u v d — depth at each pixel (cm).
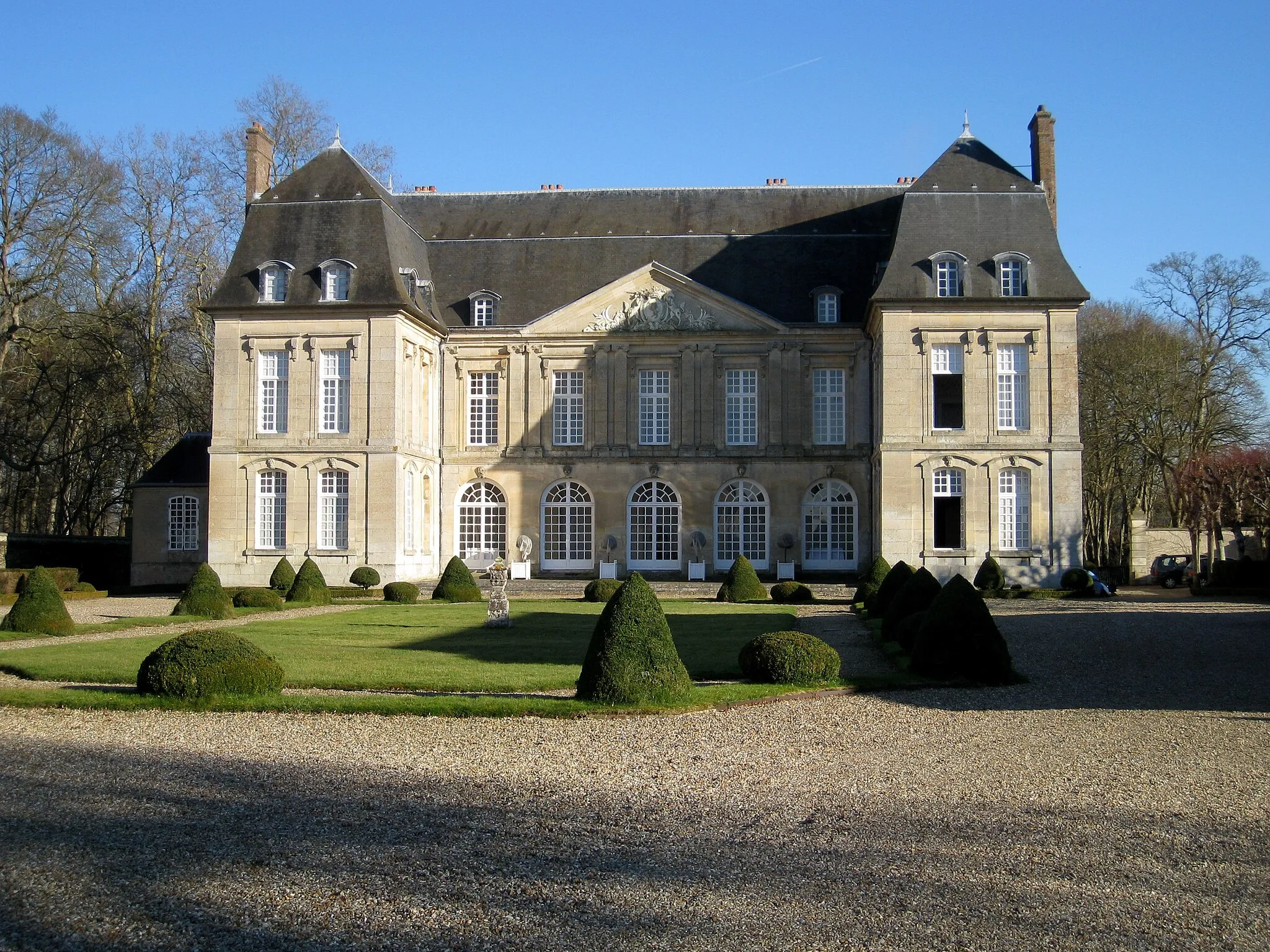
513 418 4753
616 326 4722
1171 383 5572
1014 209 4272
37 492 5909
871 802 1107
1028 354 4144
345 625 2750
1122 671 1991
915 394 4150
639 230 5041
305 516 4288
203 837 954
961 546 4188
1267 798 1126
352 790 1138
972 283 4162
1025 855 929
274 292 4359
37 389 5506
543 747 1363
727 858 917
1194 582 4625
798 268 4825
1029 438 4116
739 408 4731
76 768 1225
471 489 4781
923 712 1620
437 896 816
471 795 1122
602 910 793
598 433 4716
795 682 1823
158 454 5853
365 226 4419
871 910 799
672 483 4684
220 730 1454
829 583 4453
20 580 4216
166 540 4956
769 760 1304
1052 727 1505
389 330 4275
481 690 1747
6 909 777
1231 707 1645
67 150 4934
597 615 3095
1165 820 1041
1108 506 5966
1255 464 4744
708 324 4688
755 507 4694
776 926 768
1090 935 756
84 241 5100
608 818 1041
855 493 4634
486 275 4903
